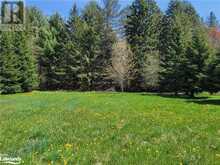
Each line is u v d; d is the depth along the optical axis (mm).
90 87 81375
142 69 76938
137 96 53938
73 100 44500
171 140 14820
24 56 73000
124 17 86875
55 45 83500
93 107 33125
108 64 81062
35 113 26812
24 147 13117
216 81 53688
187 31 77125
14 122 20859
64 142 14055
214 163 11039
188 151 12656
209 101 44344
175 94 61188
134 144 13852
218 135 16344
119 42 83750
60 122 20734
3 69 69625
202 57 55938
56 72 82812
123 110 29844
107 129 17719
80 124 19750
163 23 92938
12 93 69750
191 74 56531
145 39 84812
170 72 63344
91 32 81812
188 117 23984
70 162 11062
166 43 83875
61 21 91375
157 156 11867
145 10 86250
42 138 14891
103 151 12602
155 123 20234
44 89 84250
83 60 81562
